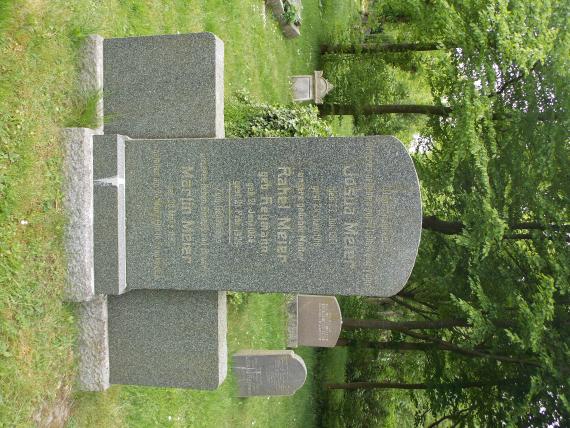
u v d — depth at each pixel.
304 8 13.04
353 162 4.45
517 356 8.48
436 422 11.20
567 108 7.93
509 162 8.64
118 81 4.97
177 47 4.87
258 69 9.88
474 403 9.98
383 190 4.41
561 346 7.90
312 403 11.84
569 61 7.96
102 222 4.59
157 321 4.84
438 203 9.93
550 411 8.17
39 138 4.25
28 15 4.24
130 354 4.88
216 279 4.68
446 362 10.63
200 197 4.66
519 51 7.72
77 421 4.61
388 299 14.20
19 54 4.15
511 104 8.80
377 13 12.32
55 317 4.36
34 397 4.05
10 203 3.97
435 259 9.96
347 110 12.38
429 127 10.22
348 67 12.59
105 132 5.00
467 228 8.34
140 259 4.75
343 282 4.52
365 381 13.70
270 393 8.04
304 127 7.82
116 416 5.20
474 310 8.17
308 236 4.55
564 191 8.28
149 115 4.94
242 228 4.64
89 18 5.12
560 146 8.15
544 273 8.28
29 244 4.12
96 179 4.58
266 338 9.34
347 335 12.77
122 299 4.87
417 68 11.99
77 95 4.76
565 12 8.12
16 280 3.98
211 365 4.79
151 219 4.72
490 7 8.12
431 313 11.26
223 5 8.75
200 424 6.80
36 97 4.27
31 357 4.07
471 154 8.69
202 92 4.86
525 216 9.32
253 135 7.52
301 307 10.35
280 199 4.57
